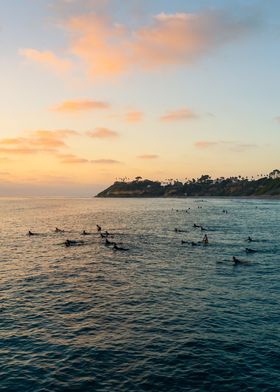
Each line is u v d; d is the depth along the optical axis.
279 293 34.28
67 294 34.41
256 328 26.08
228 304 31.17
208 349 22.97
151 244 64.44
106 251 57.81
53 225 103.25
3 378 19.97
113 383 19.41
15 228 95.81
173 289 35.84
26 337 24.86
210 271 43.25
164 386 19.09
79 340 24.36
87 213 156.12
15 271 44.25
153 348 23.17
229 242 65.81
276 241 66.75
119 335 25.08
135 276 41.25
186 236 74.88
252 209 167.38
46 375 20.22
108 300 32.47
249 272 42.59
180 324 26.88
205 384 19.27
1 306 31.00
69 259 51.59
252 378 19.78
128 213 150.12
